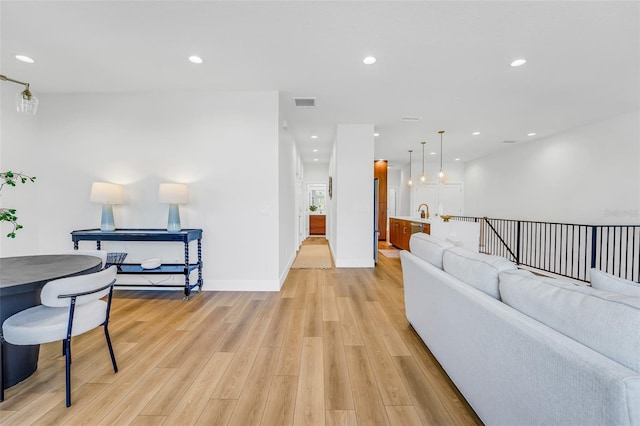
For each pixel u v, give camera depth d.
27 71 2.98
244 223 3.63
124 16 2.09
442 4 1.96
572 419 0.85
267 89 3.45
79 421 1.46
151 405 1.58
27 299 1.87
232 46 2.49
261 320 2.73
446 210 8.92
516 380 1.11
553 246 5.56
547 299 1.08
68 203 3.61
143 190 3.61
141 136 3.60
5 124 3.24
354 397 1.65
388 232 8.52
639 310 0.82
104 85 3.34
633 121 4.14
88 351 2.15
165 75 3.07
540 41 2.38
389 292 3.60
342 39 2.38
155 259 3.39
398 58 2.67
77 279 1.59
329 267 4.98
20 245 3.41
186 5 1.97
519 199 6.47
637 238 4.07
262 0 1.92
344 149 4.89
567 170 5.24
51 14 2.05
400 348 2.20
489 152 7.29
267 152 3.59
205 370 1.91
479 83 3.20
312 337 2.39
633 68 2.83
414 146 6.58
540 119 4.52
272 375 1.86
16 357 1.75
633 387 0.70
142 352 2.14
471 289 1.53
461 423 1.45
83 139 3.60
